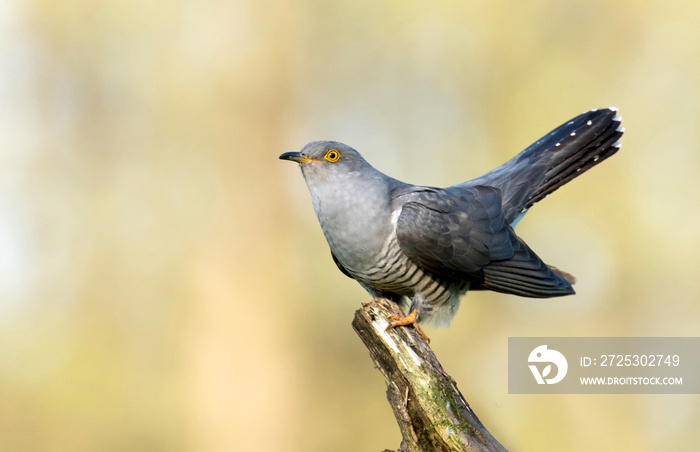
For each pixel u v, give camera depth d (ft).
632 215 51.19
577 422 44.16
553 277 24.38
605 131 26.91
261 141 45.01
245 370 42.01
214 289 43.60
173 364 44.34
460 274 23.67
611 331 51.01
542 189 26.63
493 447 16.94
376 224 22.59
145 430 45.11
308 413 43.11
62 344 48.83
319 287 47.93
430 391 17.57
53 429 47.34
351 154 23.06
